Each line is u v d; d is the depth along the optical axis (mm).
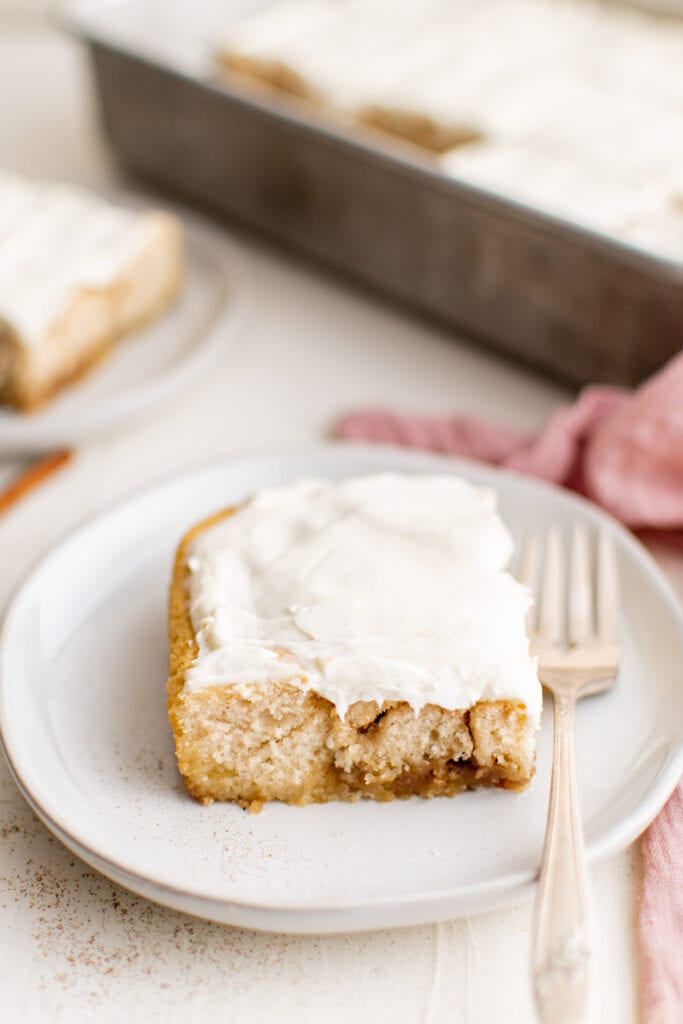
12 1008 299
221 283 495
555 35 556
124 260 461
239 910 295
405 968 304
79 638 356
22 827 328
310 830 319
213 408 449
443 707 317
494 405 446
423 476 385
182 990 302
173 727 320
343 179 471
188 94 501
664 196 450
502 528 349
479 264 447
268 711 320
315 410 447
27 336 431
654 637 348
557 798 308
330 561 337
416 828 318
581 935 282
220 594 337
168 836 316
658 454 389
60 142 607
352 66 527
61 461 424
